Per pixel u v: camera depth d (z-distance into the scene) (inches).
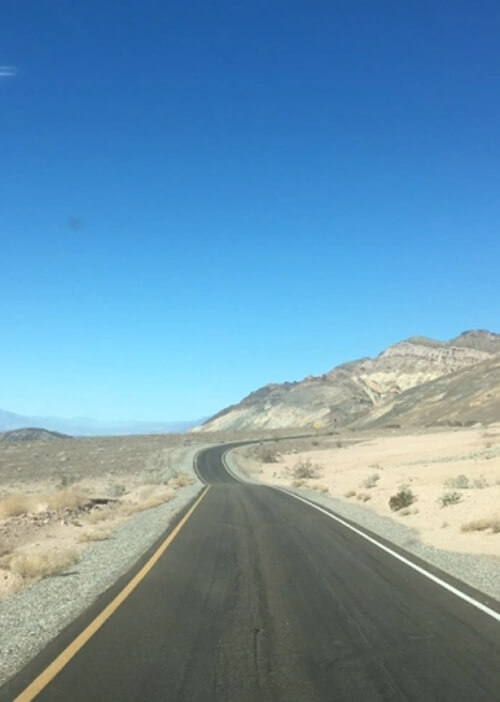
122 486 2043.6
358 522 924.6
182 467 3415.4
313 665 294.0
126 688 265.6
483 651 311.9
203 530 842.2
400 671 284.2
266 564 574.2
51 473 2984.7
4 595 483.8
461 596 434.3
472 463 1763.0
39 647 328.2
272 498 1435.8
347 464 2827.3
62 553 635.5
